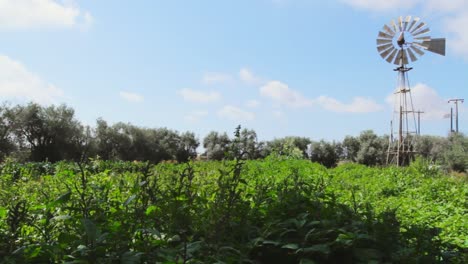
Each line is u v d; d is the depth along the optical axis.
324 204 4.64
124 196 5.34
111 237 3.11
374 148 58.03
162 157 57.34
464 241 7.40
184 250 2.92
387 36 36.38
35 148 46.03
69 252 3.03
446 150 38.69
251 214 4.07
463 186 14.17
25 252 2.84
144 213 3.48
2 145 42.81
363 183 15.05
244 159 4.21
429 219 9.70
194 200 3.95
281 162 18.69
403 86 34.78
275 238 3.76
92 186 4.50
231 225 3.61
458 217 9.50
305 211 4.30
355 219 4.24
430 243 3.99
